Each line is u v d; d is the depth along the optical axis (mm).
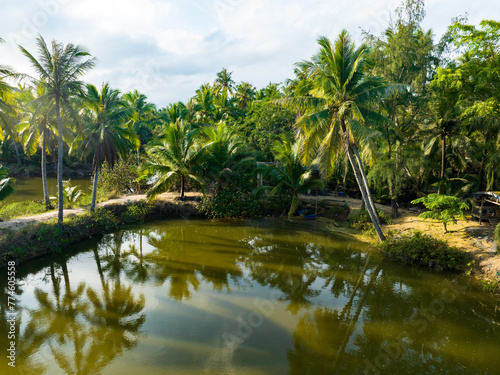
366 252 15664
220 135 24078
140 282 12289
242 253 15695
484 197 16766
